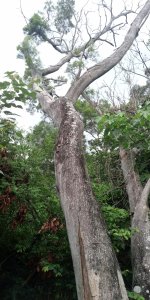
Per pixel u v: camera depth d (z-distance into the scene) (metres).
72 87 8.16
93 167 9.41
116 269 4.75
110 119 6.31
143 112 6.31
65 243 7.14
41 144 9.77
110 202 8.98
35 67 10.80
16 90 5.20
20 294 7.66
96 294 4.48
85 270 4.66
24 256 7.70
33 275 7.71
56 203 7.16
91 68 8.59
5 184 6.55
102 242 4.84
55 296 7.53
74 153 5.71
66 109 6.65
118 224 7.61
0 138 6.77
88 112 11.27
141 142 7.26
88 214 5.04
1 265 7.81
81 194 5.22
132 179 8.11
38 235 7.25
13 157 7.12
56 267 6.93
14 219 6.80
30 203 7.07
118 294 4.54
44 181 7.67
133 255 6.77
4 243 7.60
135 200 7.80
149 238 6.75
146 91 11.63
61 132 6.15
